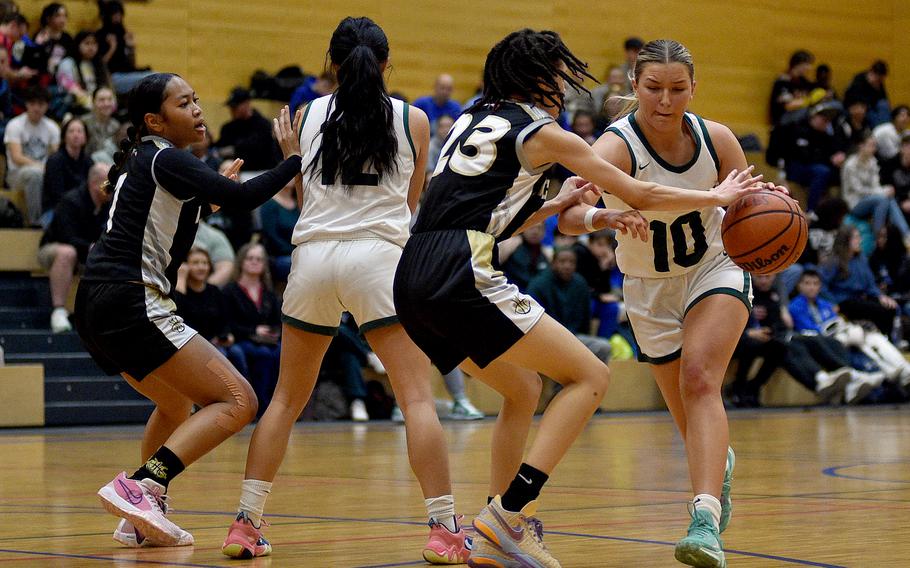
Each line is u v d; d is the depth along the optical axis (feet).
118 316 20.54
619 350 64.85
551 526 22.80
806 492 28.40
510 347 18.08
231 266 58.34
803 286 69.00
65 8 67.00
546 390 61.11
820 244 74.18
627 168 20.06
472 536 20.66
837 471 33.58
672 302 20.68
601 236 65.21
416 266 18.28
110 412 55.83
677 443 44.09
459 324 18.06
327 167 20.38
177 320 20.92
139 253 20.67
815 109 82.07
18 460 38.29
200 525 23.54
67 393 55.36
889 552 19.35
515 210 18.40
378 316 19.99
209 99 74.59
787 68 92.94
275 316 56.80
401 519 24.07
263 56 76.28
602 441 45.11
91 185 57.47
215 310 53.78
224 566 18.56
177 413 22.20
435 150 66.69
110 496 20.07
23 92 62.49
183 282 54.60
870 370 68.80
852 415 60.75
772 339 66.69
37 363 55.88
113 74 67.00
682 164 20.06
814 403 68.95
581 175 18.16
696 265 20.30
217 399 20.88
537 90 18.54
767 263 19.02
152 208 20.67
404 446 43.32
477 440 45.47
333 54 20.88
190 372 20.70
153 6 73.26
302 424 55.42
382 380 59.72
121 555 19.74
